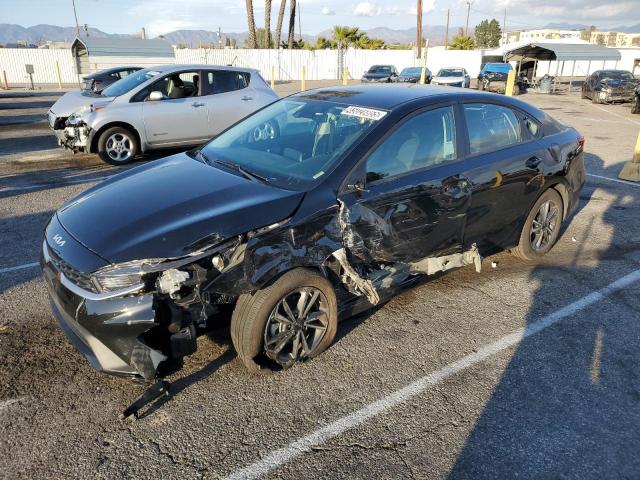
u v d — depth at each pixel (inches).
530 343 141.4
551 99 1029.2
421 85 174.2
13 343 135.6
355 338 142.3
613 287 175.6
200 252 106.0
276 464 98.6
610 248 211.5
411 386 122.6
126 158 347.6
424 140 145.4
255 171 137.1
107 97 354.3
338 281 131.6
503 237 175.5
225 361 130.5
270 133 155.6
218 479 94.9
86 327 104.2
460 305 161.9
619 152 421.4
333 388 121.3
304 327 125.6
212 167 143.8
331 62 1620.3
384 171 135.1
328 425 109.3
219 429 107.5
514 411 114.7
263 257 112.9
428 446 104.0
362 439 105.6
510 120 173.0
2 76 1295.5
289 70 1583.4
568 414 114.0
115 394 117.4
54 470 96.3
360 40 1824.6
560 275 184.7
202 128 363.6
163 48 1032.2
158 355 105.3
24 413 110.4
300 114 157.0
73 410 111.9
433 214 144.6
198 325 117.7
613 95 914.1
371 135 134.3
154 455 100.3
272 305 117.0
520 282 178.9
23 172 324.8
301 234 118.6
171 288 102.8
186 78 363.3
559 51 1211.9
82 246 109.3
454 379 125.5
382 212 132.6
